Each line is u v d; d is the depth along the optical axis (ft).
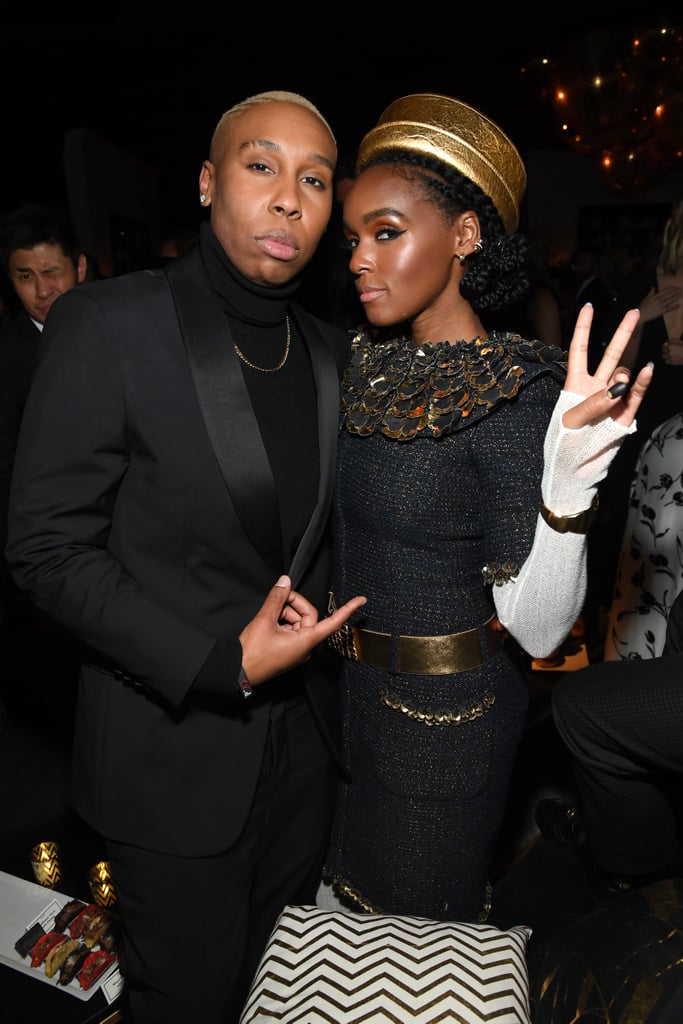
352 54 19.27
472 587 4.18
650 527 5.73
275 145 3.58
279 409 4.04
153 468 3.67
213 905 4.24
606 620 10.36
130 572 3.79
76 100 18.26
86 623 3.55
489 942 3.65
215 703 3.98
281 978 3.50
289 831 4.82
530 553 3.57
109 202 22.70
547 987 3.72
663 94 14.06
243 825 4.07
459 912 4.76
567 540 3.40
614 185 17.79
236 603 3.92
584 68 13.96
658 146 15.43
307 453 4.10
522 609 3.64
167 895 4.13
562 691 4.75
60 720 8.70
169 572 3.82
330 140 3.75
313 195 3.73
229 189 3.65
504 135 3.96
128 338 3.58
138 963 4.28
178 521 3.74
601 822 5.12
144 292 3.73
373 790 4.58
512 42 19.04
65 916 5.39
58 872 5.93
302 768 4.71
